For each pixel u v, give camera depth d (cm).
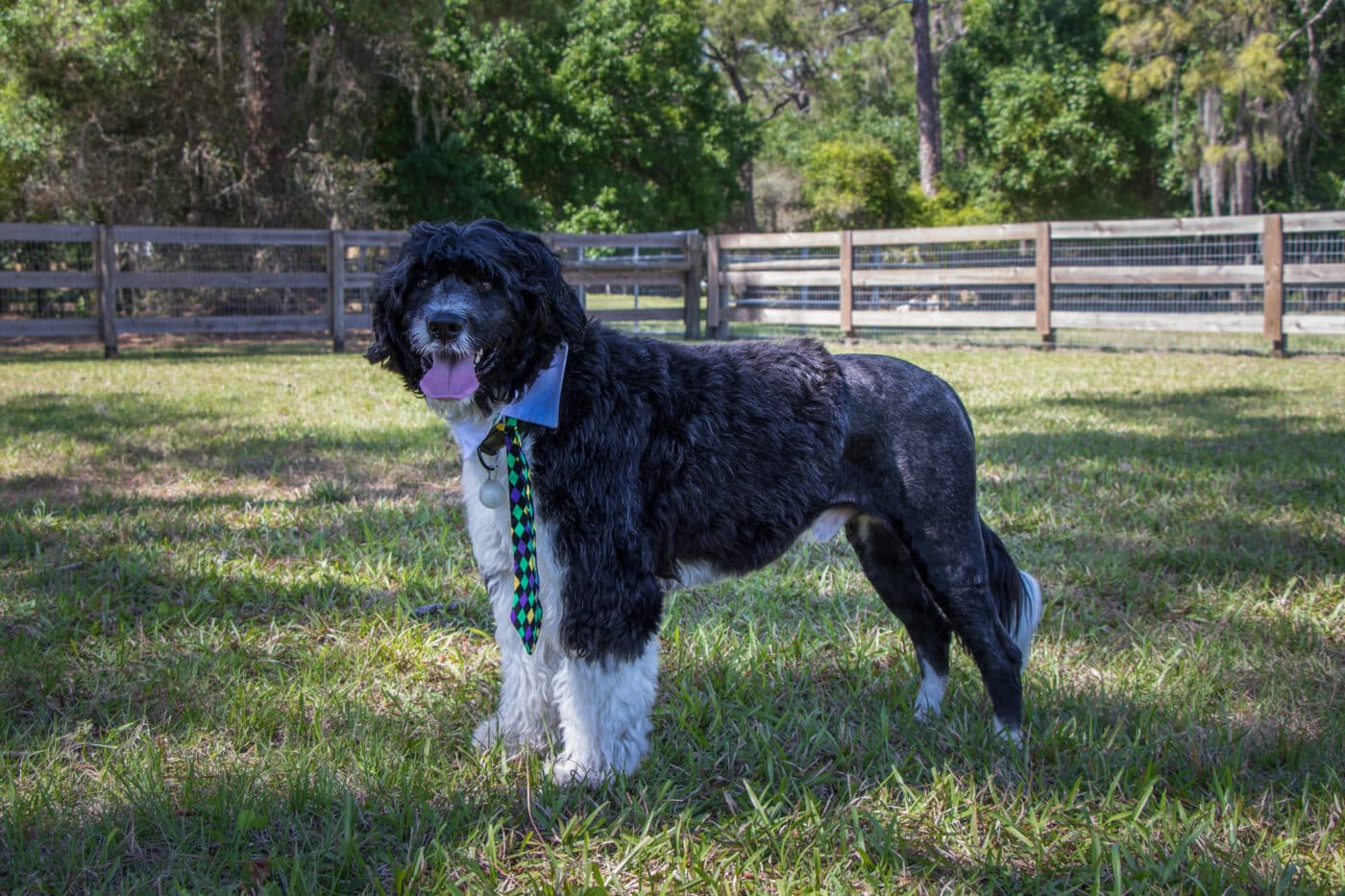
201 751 327
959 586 335
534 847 279
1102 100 3025
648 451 309
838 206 2928
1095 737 342
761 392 323
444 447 779
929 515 331
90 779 310
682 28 3120
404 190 2614
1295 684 380
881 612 463
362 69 2331
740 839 278
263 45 2033
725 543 323
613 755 310
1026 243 1680
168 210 2156
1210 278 1413
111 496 627
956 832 285
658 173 3161
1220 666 394
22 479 664
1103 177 3097
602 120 2891
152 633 423
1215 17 2169
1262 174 2775
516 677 338
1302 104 2417
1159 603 462
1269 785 309
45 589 464
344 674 386
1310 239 1371
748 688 377
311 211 2166
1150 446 769
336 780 306
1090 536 561
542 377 297
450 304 282
